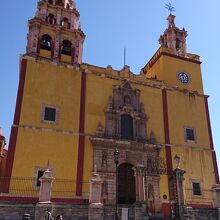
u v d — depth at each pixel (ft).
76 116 98.53
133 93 111.24
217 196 94.27
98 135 97.86
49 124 93.81
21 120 90.63
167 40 135.95
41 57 102.22
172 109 115.44
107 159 95.76
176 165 104.88
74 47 112.06
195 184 105.50
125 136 103.14
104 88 107.34
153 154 103.24
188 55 134.21
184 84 123.65
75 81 103.76
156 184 98.37
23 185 83.20
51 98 97.60
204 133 117.08
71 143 93.97
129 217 77.30
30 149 88.28
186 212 88.38
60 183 87.66
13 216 70.28
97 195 75.51
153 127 108.88
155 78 126.21
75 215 72.95
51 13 119.03
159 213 94.27
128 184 97.45
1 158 115.44
